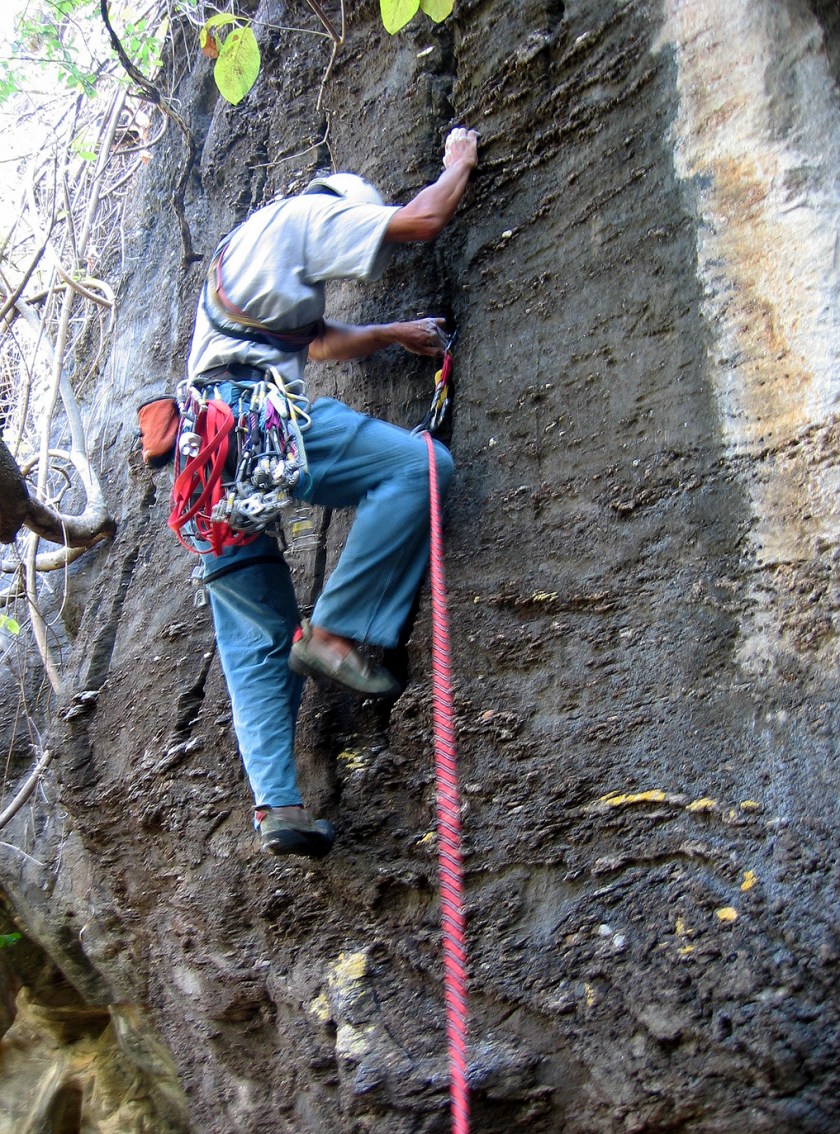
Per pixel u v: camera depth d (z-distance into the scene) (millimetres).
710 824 2160
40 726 4613
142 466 4258
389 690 2613
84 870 4004
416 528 2580
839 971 1882
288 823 2412
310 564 3158
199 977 3141
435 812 2627
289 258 2607
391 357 3178
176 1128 4156
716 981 2008
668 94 2572
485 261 2996
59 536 4066
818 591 2131
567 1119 2176
